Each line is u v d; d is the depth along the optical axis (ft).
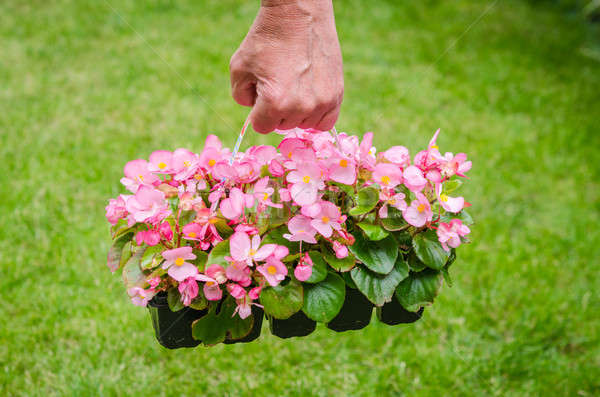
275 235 3.93
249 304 3.89
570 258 6.66
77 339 5.15
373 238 3.92
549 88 12.01
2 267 5.67
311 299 3.92
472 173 8.20
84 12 13.62
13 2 13.98
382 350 5.20
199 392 4.95
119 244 4.09
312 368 5.10
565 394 5.06
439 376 5.06
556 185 8.39
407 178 3.92
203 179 4.00
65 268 5.71
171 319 4.00
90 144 8.11
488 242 6.75
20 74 10.38
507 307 5.76
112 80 10.36
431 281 4.03
